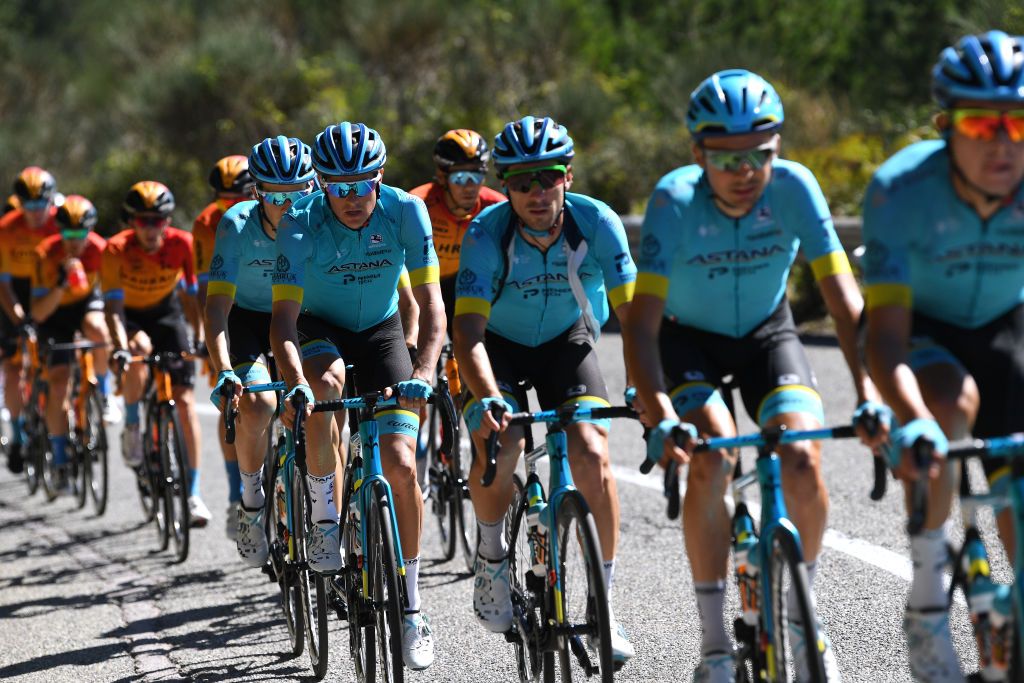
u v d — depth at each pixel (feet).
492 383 33.09
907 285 26.32
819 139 148.46
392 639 34.01
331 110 169.07
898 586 43.39
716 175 28.68
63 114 202.28
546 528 33.94
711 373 30.91
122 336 61.16
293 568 42.80
